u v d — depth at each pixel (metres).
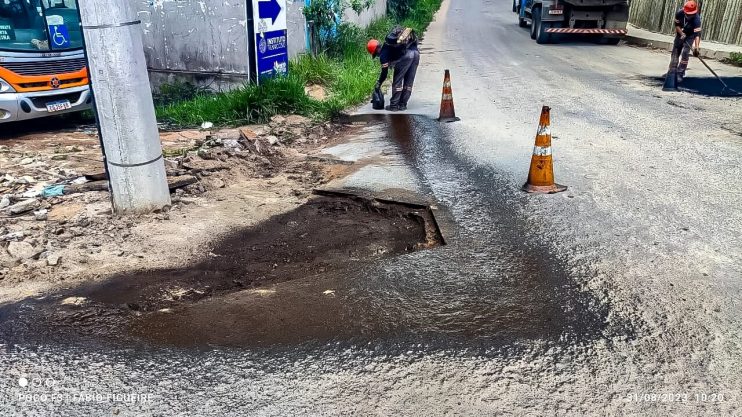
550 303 3.15
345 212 4.75
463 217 4.43
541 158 4.87
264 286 3.45
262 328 2.96
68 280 3.50
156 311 3.15
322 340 2.84
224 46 9.97
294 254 3.94
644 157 5.80
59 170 5.82
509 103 8.70
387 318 3.03
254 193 5.14
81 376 2.60
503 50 15.85
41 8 7.71
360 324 2.98
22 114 7.71
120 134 4.25
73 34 8.19
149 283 3.49
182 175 5.39
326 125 7.76
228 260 3.83
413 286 3.38
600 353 2.70
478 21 26.52
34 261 3.70
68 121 9.39
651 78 10.71
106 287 3.43
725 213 4.33
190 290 3.42
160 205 4.60
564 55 14.43
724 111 7.80
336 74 10.76
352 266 3.69
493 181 5.25
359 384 2.51
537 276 3.46
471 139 6.75
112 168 4.38
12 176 5.57
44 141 7.56
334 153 6.45
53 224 4.29
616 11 15.91
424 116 8.09
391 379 2.54
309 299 3.26
